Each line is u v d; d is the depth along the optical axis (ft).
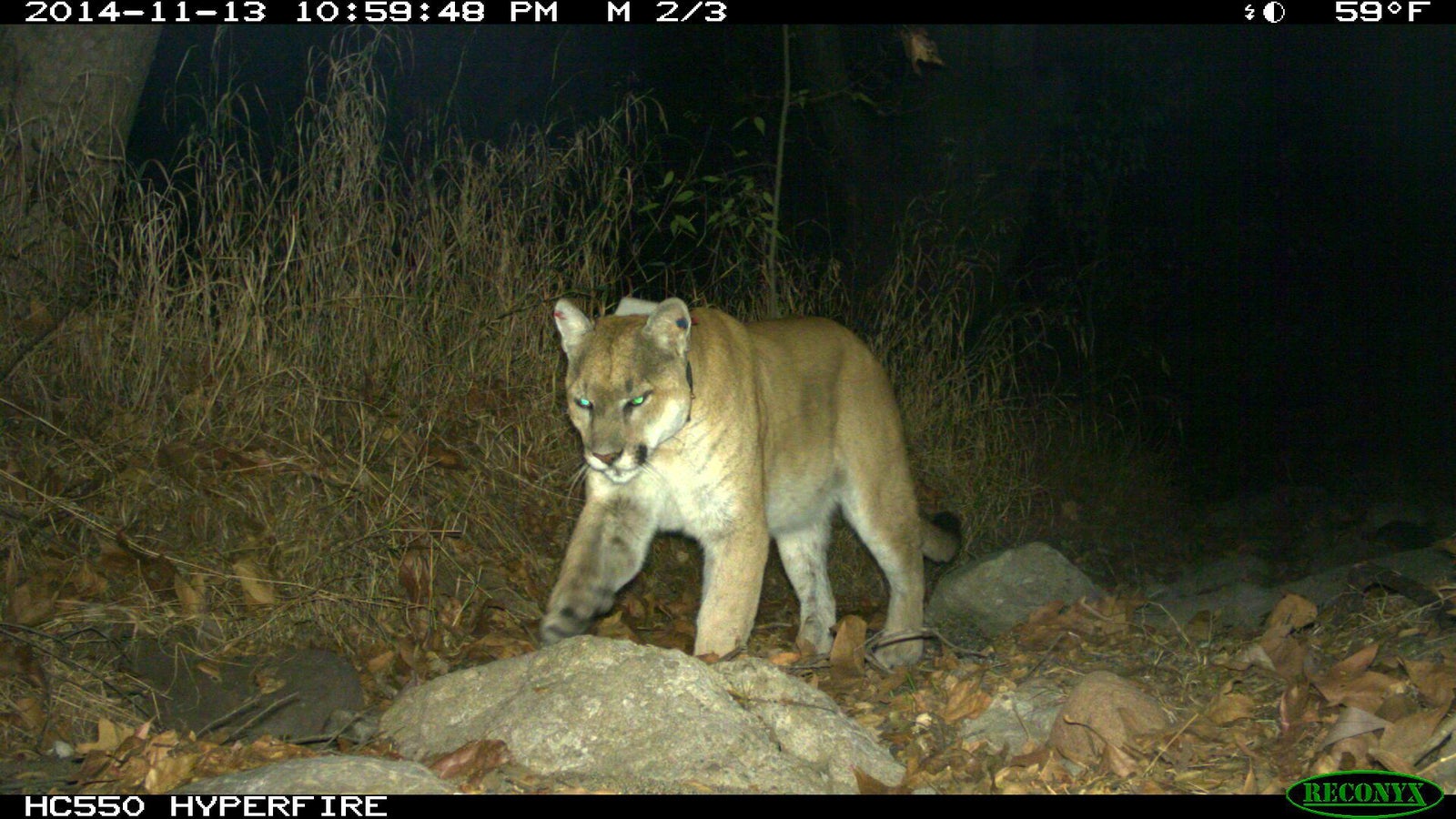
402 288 11.25
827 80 16.55
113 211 10.66
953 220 16.49
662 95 21.11
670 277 14.44
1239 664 8.13
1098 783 6.70
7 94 10.57
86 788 6.72
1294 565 13.71
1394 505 14.62
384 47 14.05
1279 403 21.83
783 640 10.49
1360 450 19.03
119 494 9.16
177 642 8.33
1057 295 18.62
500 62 21.29
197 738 7.52
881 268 16.40
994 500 13.88
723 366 8.54
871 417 9.93
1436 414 20.16
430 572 9.52
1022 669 8.77
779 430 9.19
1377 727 6.79
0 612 8.09
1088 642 9.45
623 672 7.00
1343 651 8.41
